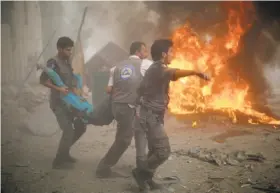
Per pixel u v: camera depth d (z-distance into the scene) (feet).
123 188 12.25
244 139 17.24
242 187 11.57
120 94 12.97
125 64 13.30
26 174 13.98
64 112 14.53
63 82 14.67
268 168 13.07
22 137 20.47
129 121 12.89
